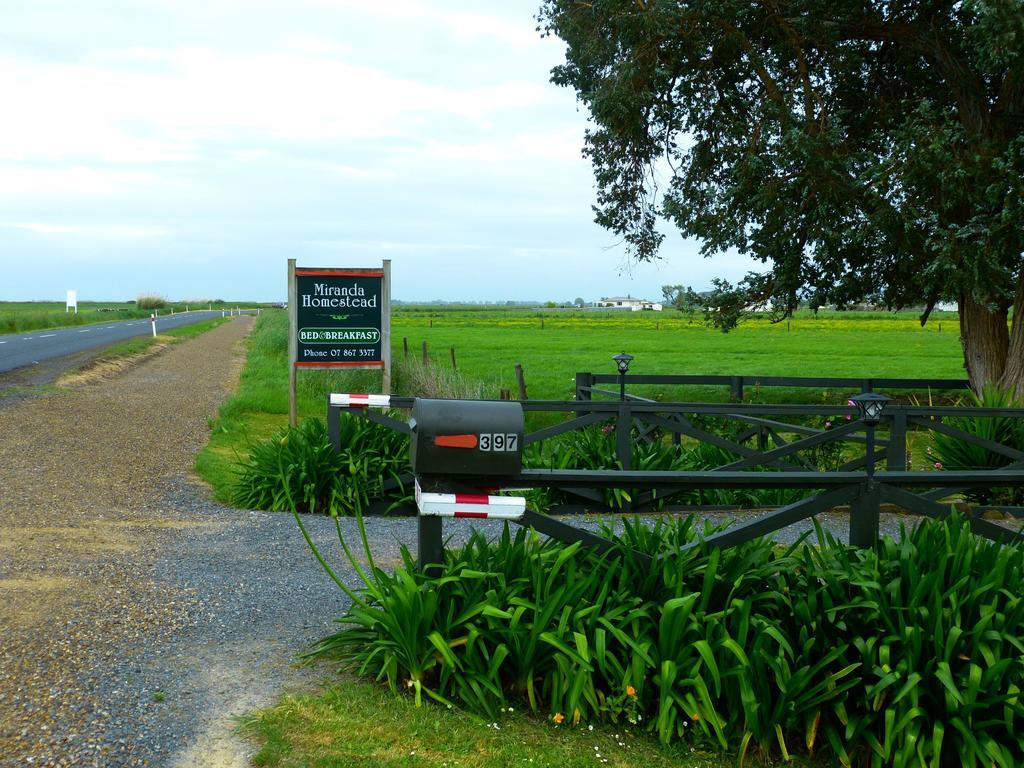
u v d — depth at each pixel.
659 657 3.99
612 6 15.02
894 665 3.90
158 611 5.08
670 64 15.41
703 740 3.91
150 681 4.08
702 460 10.12
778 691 3.96
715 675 3.81
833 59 15.62
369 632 4.46
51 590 5.38
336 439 8.77
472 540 4.52
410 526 7.95
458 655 4.05
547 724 3.90
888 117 16.06
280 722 3.68
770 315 17.12
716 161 16.98
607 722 3.98
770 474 4.20
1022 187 12.36
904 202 13.61
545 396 22.48
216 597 5.41
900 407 8.36
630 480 4.11
